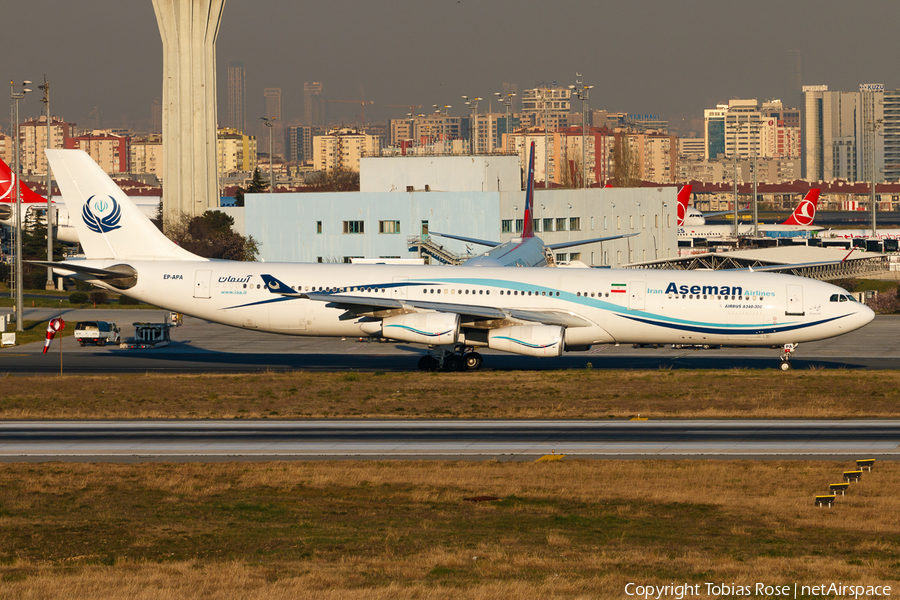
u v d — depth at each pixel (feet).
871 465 485.15
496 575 307.99
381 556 336.49
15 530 378.32
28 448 531.91
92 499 430.61
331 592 280.72
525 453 516.73
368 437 556.51
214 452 522.88
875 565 325.01
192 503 423.23
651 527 385.29
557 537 363.76
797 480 459.73
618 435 558.15
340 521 393.91
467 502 425.28
